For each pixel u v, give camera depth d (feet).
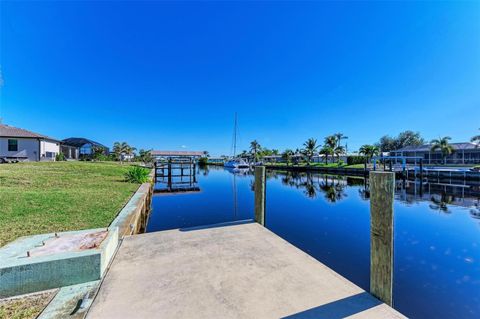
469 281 13.74
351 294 7.66
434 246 19.56
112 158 131.13
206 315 6.54
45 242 9.49
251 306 6.95
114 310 6.67
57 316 6.37
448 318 10.68
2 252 8.46
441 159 110.83
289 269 9.30
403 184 68.28
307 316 6.55
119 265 9.55
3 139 69.36
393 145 186.70
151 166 116.06
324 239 20.94
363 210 33.58
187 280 8.41
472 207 36.94
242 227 15.03
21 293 7.48
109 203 22.47
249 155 218.18
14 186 28.19
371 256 7.80
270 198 44.55
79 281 8.09
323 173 115.85
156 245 11.85
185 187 60.34
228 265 9.63
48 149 79.92
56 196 23.39
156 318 6.39
